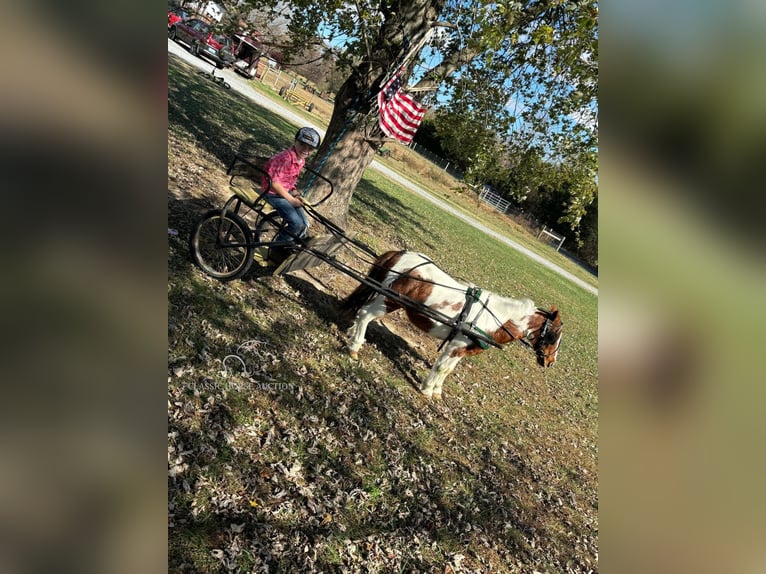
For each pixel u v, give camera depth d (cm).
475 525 477
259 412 443
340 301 687
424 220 1927
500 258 2098
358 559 369
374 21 792
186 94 1543
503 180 1070
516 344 1115
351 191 983
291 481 396
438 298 600
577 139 883
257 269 665
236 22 959
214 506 341
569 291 2286
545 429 771
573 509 600
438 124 1051
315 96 4075
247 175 570
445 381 737
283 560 335
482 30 622
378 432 514
